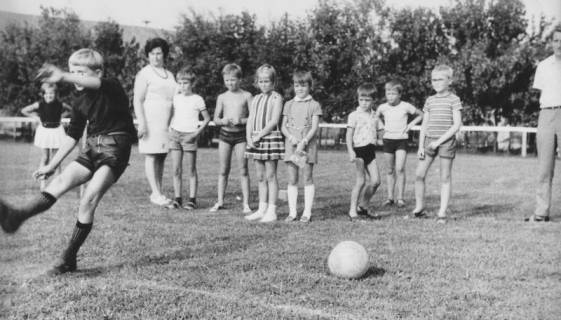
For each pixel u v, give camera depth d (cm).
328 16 1540
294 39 1566
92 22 1969
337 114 1585
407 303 298
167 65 1694
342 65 1562
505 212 620
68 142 371
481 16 1518
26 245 402
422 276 350
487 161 1327
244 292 312
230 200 676
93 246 409
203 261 374
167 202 608
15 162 942
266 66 559
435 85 565
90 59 368
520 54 1470
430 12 1541
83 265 361
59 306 282
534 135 1623
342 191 772
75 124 370
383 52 1553
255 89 1634
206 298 298
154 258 381
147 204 619
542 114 561
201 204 643
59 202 599
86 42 1806
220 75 1675
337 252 346
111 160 355
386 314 281
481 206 667
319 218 565
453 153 555
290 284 328
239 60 1666
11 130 1589
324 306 292
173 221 519
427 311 286
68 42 1791
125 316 271
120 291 306
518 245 438
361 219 561
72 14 1866
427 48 1570
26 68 1727
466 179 955
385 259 389
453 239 460
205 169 1007
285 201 691
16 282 317
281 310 283
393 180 689
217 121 596
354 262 339
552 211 622
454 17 1530
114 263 367
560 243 444
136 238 440
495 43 1555
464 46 1529
